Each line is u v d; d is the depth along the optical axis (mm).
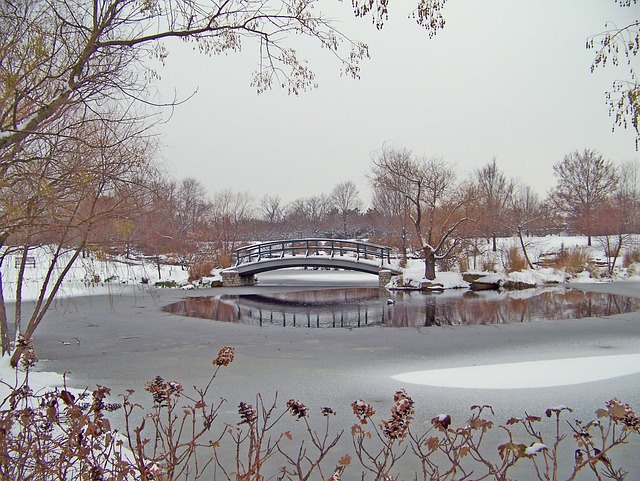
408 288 28250
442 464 5652
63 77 6012
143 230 10648
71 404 3357
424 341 13383
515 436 6539
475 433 6629
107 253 9922
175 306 22000
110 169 8656
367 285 31641
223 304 22688
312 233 68875
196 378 9641
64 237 8750
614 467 5598
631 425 2965
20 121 5676
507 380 9227
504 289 27562
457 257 30891
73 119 7395
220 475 5332
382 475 3760
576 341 13094
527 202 57188
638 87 5977
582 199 44531
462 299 23344
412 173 29188
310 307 21469
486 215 31781
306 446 6230
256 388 8906
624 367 9945
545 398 8156
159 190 9406
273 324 16844
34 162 6375
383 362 10922
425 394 8477
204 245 37219
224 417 7250
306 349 12445
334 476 2848
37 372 9516
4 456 3146
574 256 33281
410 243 39094
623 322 16047
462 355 11586
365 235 66688
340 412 7520
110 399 8188
